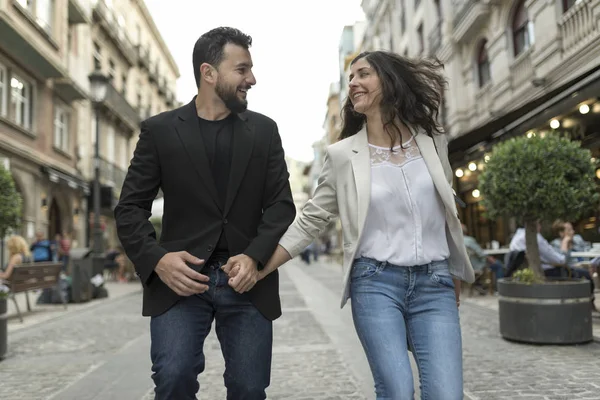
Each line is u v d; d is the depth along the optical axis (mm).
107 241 24453
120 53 26766
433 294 1941
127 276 17156
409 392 1712
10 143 14141
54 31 16922
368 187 1969
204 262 1909
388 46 27094
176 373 1839
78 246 19812
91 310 9148
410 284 1937
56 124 18203
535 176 5332
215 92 2039
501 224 13477
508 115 9367
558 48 10570
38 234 13109
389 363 1762
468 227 15930
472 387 3729
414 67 2131
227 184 2029
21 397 3762
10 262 7676
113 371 4492
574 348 4953
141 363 4777
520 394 3523
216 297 1958
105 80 12109
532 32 12031
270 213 2016
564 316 5047
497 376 4000
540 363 4375
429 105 2123
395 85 2035
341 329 6383
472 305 8273
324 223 2102
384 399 1753
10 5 13633
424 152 2049
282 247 1995
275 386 3914
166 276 1831
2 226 6219
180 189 1996
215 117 2098
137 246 1896
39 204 16188
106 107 22859
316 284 14148
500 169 5555
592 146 8648
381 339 1822
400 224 1968
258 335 1975
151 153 2021
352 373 4242
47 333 6613
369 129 2125
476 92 15680
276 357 4902
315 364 4590
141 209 1986
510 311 5328
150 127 2035
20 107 15500
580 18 9820
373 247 1972
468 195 15734
